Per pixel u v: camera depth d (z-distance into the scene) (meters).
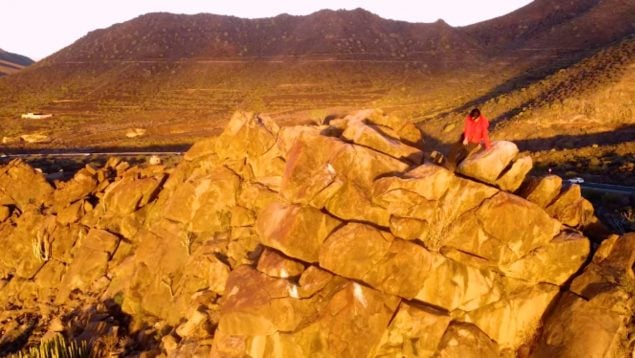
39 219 21.72
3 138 87.94
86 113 122.06
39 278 19.84
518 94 83.56
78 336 15.63
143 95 144.25
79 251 19.28
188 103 133.38
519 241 10.96
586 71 80.00
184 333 13.34
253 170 17.14
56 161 52.84
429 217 11.20
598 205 20.00
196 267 15.09
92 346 14.87
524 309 11.07
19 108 126.94
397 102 118.31
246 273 11.69
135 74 167.38
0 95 142.62
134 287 16.62
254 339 10.99
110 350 14.64
